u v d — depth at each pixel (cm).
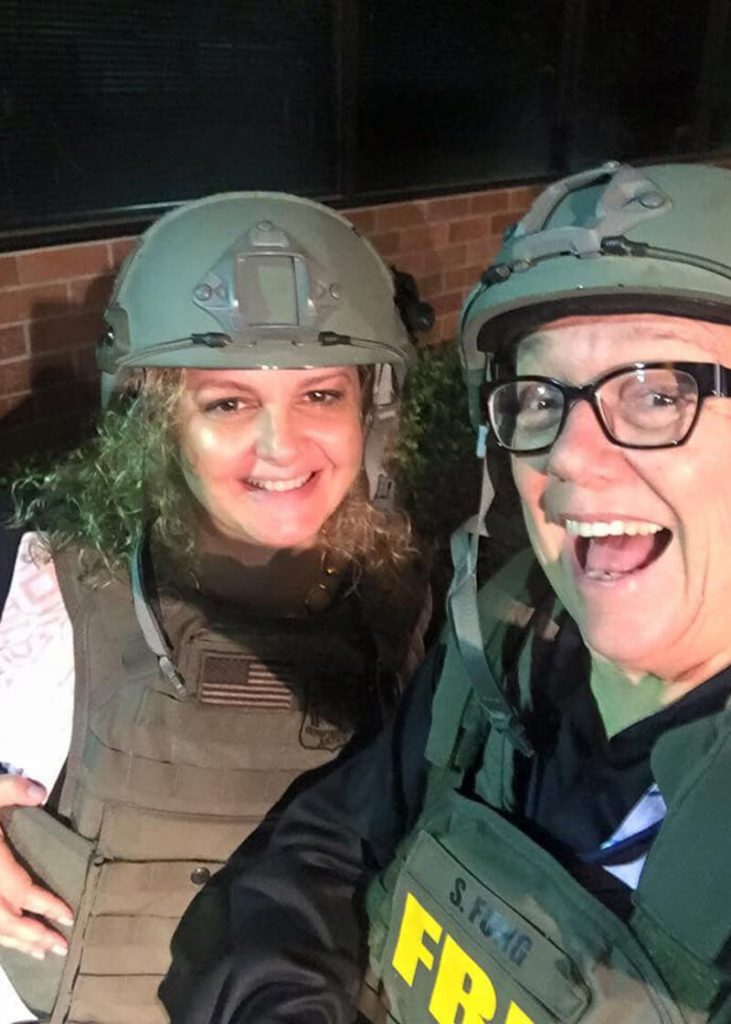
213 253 119
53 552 125
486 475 100
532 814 92
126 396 130
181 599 121
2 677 123
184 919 121
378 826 109
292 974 102
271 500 118
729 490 78
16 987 126
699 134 457
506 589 106
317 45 300
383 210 327
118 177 264
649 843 83
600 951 78
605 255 80
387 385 131
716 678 83
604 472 80
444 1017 90
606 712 91
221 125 283
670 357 79
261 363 112
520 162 380
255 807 120
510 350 90
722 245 80
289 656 120
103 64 254
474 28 344
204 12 270
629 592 82
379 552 129
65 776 123
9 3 233
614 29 398
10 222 246
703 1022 73
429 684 111
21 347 251
